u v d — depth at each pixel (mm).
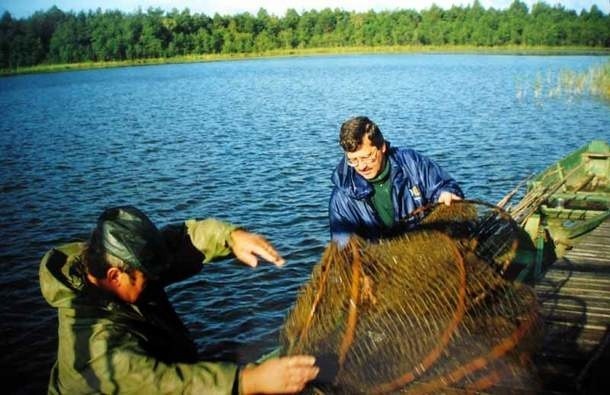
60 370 2465
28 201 15945
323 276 3189
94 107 41438
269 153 21969
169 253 2752
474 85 46531
